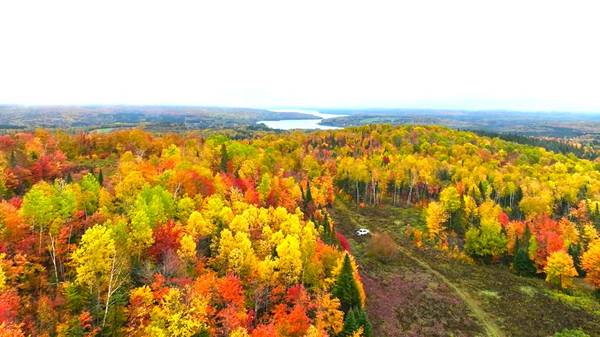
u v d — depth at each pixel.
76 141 123.06
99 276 47.06
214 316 48.22
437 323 66.44
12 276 44.50
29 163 87.69
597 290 80.62
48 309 41.19
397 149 189.38
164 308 43.28
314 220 91.44
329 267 68.44
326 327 54.81
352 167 139.75
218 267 59.50
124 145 127.12
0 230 50.56
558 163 168.88
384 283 79.75
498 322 67.88
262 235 68.31
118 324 43.28
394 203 141.25
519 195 135.62
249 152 124.44
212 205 70.06
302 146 181.38
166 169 88.62
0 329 34.72
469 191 130.25
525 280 86.31
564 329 65.50
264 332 45.75
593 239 97.56
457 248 100.94
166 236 58.56
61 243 52.88
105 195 68.62
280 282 60.59
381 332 62.31
